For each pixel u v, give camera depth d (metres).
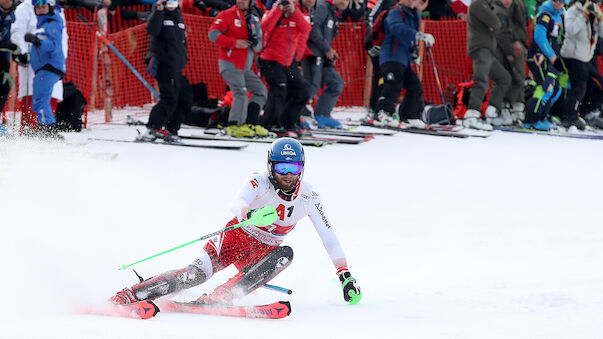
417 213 23.41
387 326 10.84
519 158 38.72
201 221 20.19
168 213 20.75
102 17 43.19
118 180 25.14
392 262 16.72
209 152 33.59
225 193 24.55
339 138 41.41
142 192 23.50
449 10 55.28
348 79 54.88
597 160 39.28
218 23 37.16
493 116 51.00
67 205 20.39
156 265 15.09
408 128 48.06
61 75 33.47
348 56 54.41
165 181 25.84
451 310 12.06
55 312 10.94
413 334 10.13
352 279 13.25
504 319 11.20
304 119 43.62
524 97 53.84
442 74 55.25
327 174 30.17
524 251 18.09
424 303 12.70
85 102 38.41
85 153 29.48
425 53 54.47
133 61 45.00
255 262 13.45
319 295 13.98
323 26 42.72
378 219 22.23
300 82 39.75
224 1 47.22
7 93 33.31
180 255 16.16
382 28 47.00
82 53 42.38
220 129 41.56
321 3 42.62
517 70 51.88
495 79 50.75
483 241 19.41
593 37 51.53
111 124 42.00
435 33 54.75
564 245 18.91
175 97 35.28
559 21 50.88
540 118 51.44
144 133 35.31
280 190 13.27
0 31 32.22
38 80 32.88
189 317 11.41
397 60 46.59
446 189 28.48
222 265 13.35
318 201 13.96
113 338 9.04
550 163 37.38
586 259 16.91
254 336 9.71
